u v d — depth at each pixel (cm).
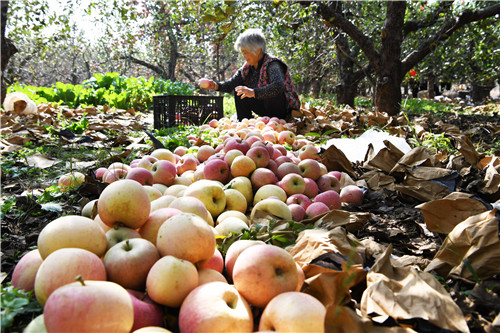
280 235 203
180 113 709
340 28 911
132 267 147
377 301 140
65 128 639
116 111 1012
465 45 1297
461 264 173
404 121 623
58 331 111
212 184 241
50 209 268
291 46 968
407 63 882
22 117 776
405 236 242
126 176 271
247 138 425
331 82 2389
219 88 695
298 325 122
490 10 845
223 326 122
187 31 1141
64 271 133
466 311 145
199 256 155
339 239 184
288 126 600
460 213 210
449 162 344
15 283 159
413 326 133
